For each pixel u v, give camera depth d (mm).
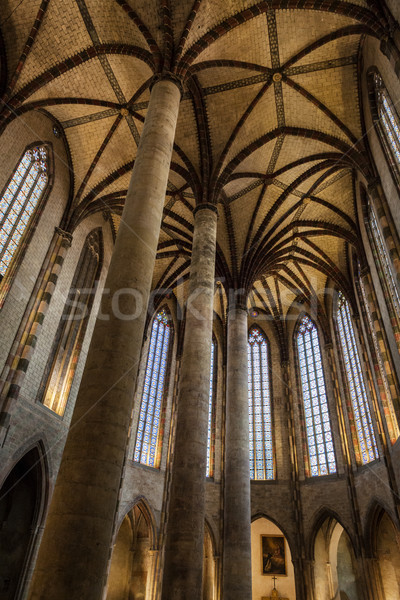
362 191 20125
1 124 15531
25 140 17188
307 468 25703
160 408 26766
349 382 25125
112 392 7699
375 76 15648
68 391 19516
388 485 19828
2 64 15852
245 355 20438
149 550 23172
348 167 20250
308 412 27266
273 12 15172
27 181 17500
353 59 16766
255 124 18891
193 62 15016
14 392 15367
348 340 25719
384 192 16422
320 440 25844
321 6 14156
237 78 17391
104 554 6566
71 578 6039
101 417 7414
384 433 20281
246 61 16688
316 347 28656
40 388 17547
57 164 19219
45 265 18188
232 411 18812
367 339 22469
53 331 18453
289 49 16547
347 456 23625
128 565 24297
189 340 13727
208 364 13508
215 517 24891
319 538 24812
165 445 25703
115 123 19141
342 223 23141
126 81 17750
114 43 16125
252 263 23500
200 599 10375
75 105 18297
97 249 23375
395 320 17047
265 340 31078
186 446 12117
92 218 22250
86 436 7223
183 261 27000
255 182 21953
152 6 14547
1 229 16031
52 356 18703
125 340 8273
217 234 23422
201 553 10930
